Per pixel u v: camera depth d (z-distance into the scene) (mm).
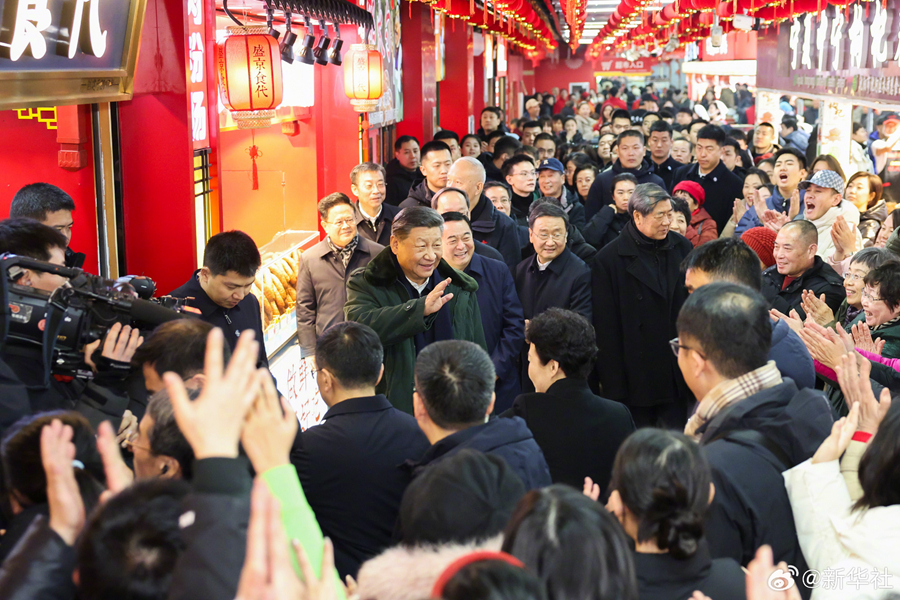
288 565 1235
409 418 2619
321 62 5004
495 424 2346
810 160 11312
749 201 6973
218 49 5055
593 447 2832
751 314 2172
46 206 3051
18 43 2793
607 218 6070
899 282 3420
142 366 2209
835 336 2717
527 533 1379
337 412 2561
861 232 6082
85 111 3811
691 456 1686
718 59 19672
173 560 1344
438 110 13812
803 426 2078
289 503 1469
